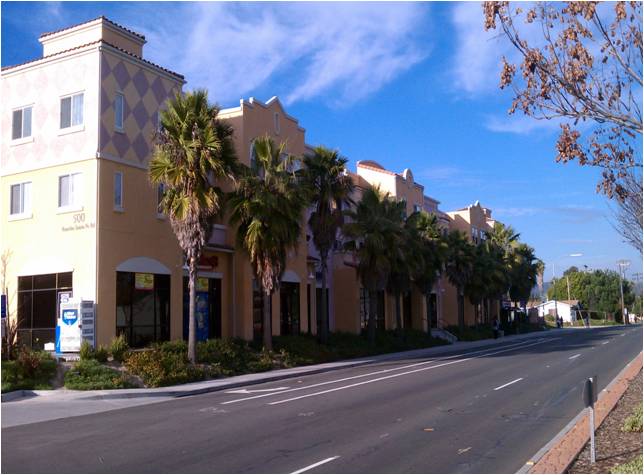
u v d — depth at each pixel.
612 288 115.75
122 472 8.45
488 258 57.78
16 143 24.86
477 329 56.44
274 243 26.16
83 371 19.42
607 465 8.32
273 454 9.41
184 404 16.19
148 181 24.80
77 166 23.25
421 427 11.51
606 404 13.42
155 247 24.86
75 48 23.86
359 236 34.78
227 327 29.00
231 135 25.44
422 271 41.53
